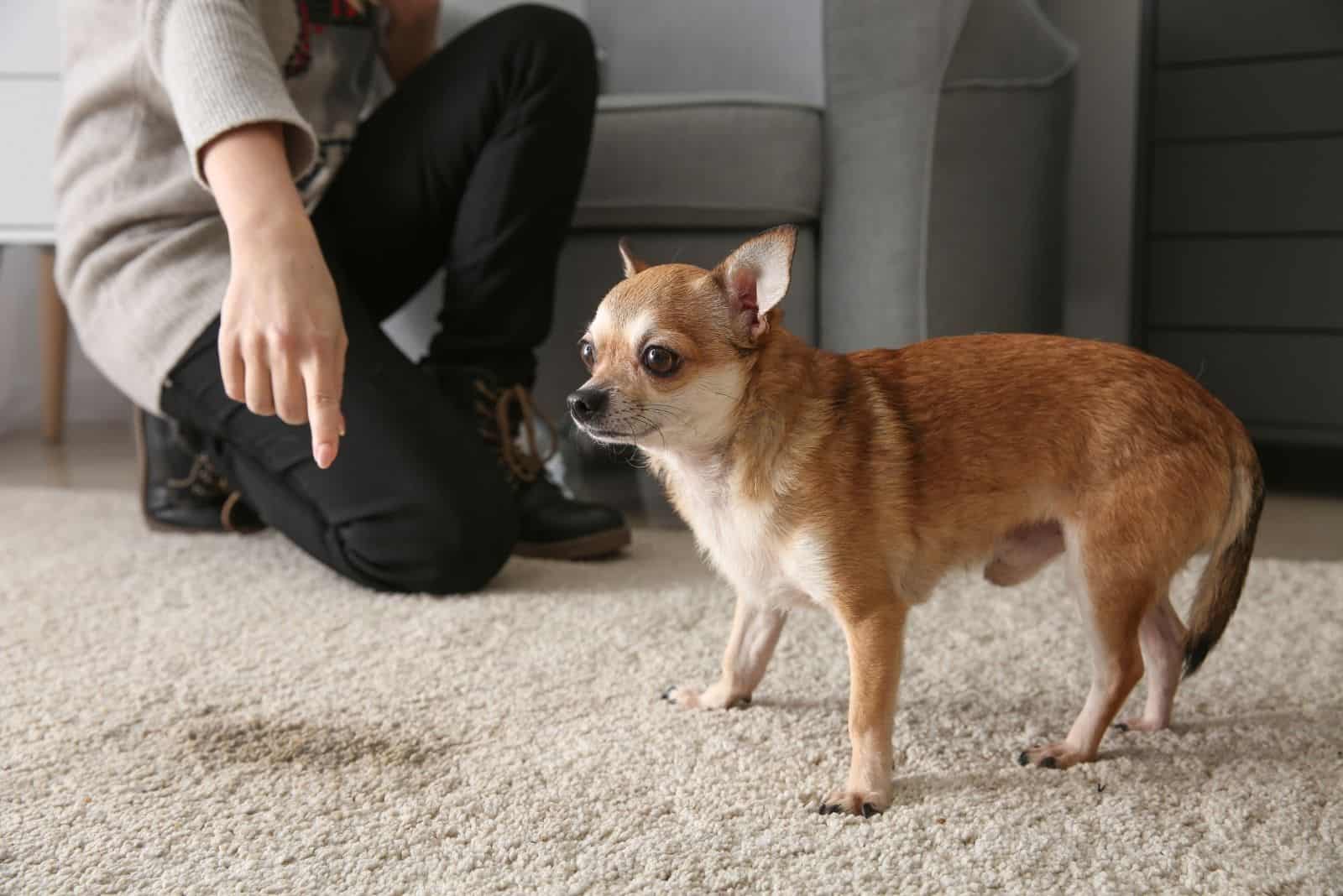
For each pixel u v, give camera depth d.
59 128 2.22
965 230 2.47
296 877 1.12
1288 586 2.00
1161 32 2.96
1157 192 3.03
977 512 1.36
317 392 1.43
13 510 2.76
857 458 1.31
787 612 1.50
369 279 2.41
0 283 4.18
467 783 1.32
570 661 1.71
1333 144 2.81
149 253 2.12
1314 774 1.31
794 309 2.65
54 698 1.59
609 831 1.21
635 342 1.31
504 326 2.27
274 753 1.40
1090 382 1.35
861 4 2.47
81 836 1.20
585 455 3.15
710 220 2.61
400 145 2.29
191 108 1.69
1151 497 1.30
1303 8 2.80
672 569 2.21
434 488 1.97
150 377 2.13
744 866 1.13
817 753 1.38
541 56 2.17
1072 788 1.29
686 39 3.44
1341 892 1.07
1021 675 1.63
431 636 1.82
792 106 2.57
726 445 1.35
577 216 2.66
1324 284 2.87
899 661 1.30
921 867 1.12
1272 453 3.13
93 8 2.17
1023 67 2.49
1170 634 1.44
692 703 1.54
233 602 2.02
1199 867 1.11
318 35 2.27
